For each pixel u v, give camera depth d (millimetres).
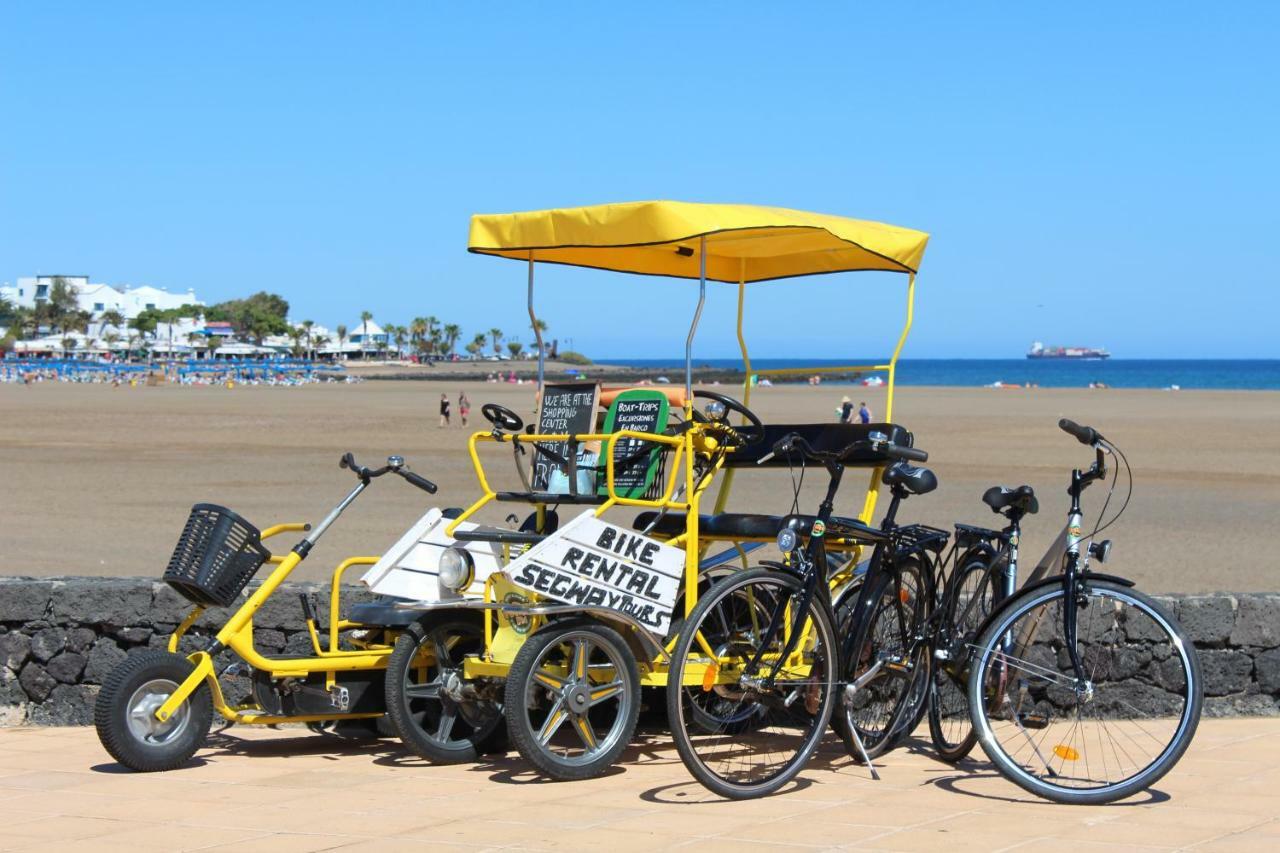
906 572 5891
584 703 5629
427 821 4934
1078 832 4699
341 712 6160
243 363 153375
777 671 5426
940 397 76438
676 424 6125
